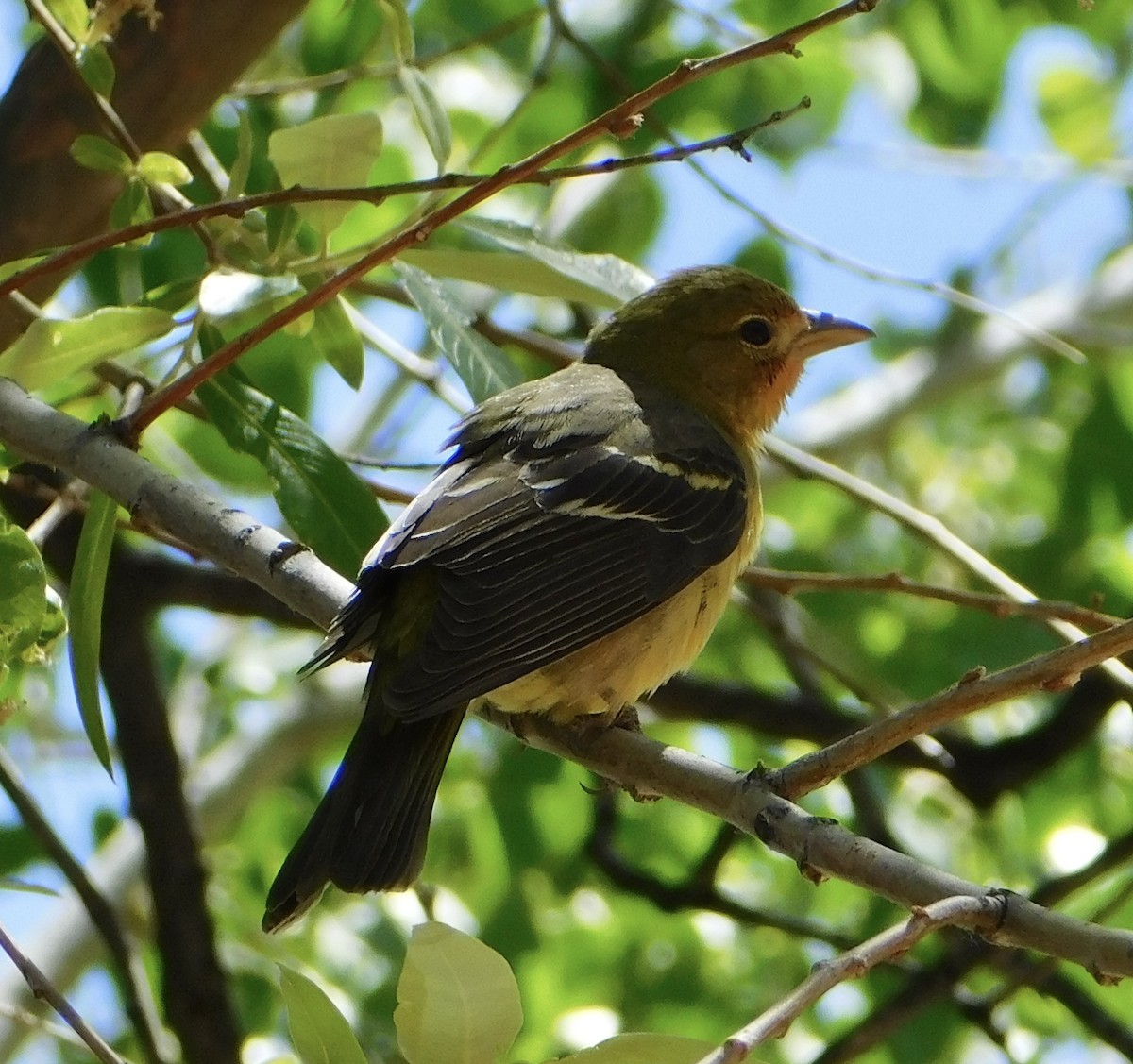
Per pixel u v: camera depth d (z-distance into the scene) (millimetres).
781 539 16188
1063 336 16703
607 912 14156
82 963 13164
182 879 10945
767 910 12945
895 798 14453
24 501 11172
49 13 7969
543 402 9438
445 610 7801
